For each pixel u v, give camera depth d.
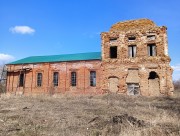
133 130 9.76
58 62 39.12
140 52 35.00
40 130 10.67
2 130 10.62
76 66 37.94
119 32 36.59
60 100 26.05
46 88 38.97
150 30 34.94
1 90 45.66
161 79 33.25
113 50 38.38
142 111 16.86
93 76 36.88
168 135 9.32
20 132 10.27
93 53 40.66
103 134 9.72
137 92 34.41
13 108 17.97
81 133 10.02
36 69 40.25
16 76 41.41
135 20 37.12
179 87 61.59
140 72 34.44
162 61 33.59
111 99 28.23
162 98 29.28
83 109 17.86
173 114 14.51
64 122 12.37
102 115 14.94
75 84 37.69
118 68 35.59
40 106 19.70
